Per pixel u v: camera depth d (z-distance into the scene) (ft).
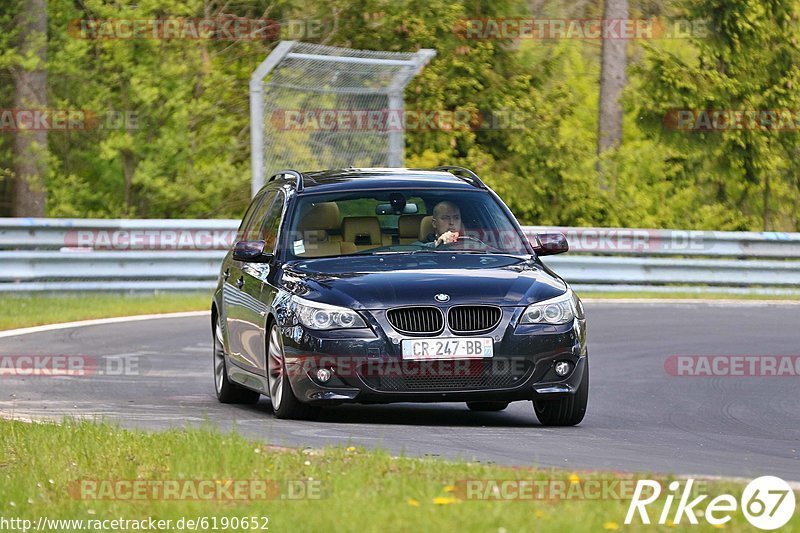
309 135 255.70
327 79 236.22
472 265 101.55
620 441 91.56
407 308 94.84
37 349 154.61
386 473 69.00
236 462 72.64
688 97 359.87
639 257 256.11
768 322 190.60
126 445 79.97
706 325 185.57
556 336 96.32
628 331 177.99
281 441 85.71
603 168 353.10
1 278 205.46
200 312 194.80
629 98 357.82
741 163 371.35
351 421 102.83
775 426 107.04
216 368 119.75
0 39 280.31
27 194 287.69
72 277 209.97
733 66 366.02
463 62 337.93
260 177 224.12
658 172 364.99
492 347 94.68
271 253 106.83
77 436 82.94
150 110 284.41
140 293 214.69
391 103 241.55
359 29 328.49
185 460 73.61
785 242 245.04
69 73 283.59
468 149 342.44
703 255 246.88
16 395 119.24
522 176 347.77
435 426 97.19
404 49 329.93
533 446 86.17
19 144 288.71
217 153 299.79
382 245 105.60
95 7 279.69
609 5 352.90
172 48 285.64
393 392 94.22
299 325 96.02
